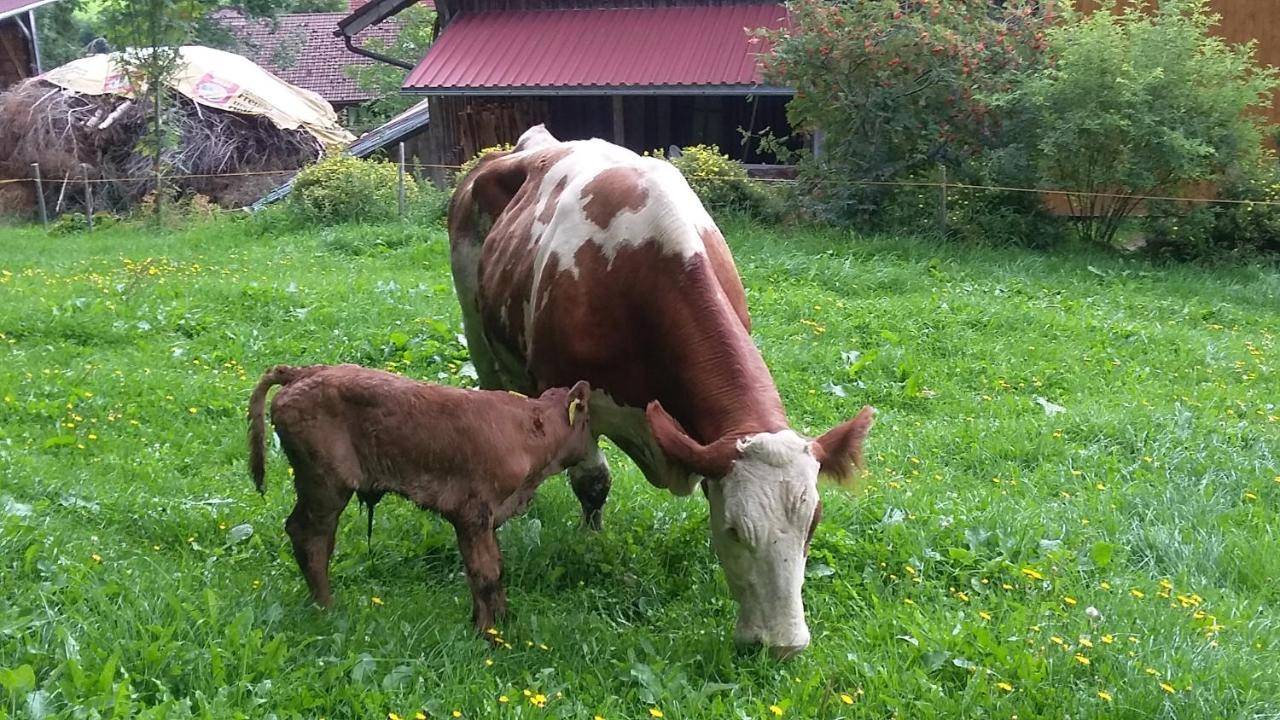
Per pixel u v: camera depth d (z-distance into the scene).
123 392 7.41
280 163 24.00
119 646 3.89
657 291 4.71
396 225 15.49
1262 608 5.04
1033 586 5.04
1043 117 14.41
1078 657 4.23
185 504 5.60
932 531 5.55
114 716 3.50
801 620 4.07
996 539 5.51
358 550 5.20
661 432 4.05
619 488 6.21
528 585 5.12
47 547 4.79
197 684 3.81
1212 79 14.41
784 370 8.54
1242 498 6.39
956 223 14.71
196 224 17.69
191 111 23.50
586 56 19.62
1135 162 14.16
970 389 8.49
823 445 4.13
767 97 20.64
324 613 4.53
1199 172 14.04
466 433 4.37
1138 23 14.98
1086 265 13.45
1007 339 9.70
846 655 4.32
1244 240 14.44
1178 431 7.30
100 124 22.67
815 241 13.98
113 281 11.24
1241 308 11.81
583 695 4.09
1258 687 4.20
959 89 14.59
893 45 14.66
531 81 19.08
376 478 4.48
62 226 17.80
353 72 35.75
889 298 11.12
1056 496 6.43
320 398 4.43
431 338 8.98
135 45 19.52
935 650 4.36
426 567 5.26
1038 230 14.59
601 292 4.91
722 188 15.17
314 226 16.02
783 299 10.77
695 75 18.66
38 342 8.72
